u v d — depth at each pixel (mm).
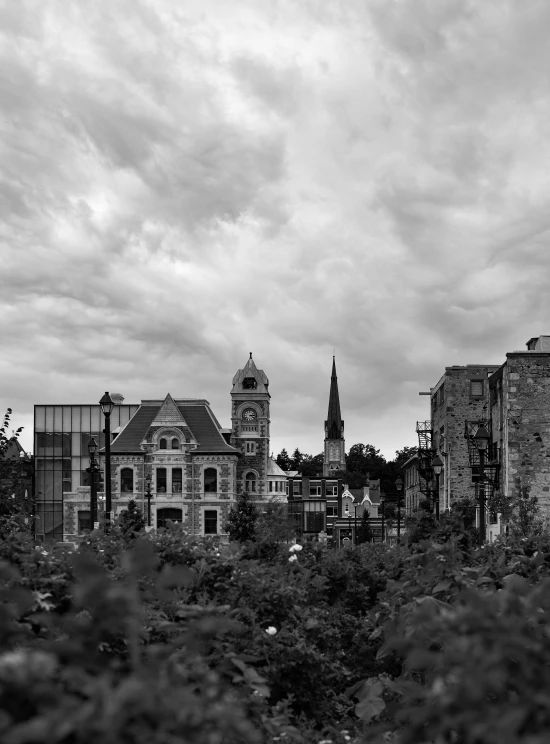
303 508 94938
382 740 6758
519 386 40000
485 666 4141
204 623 6355
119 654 7164
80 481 97438
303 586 13531
